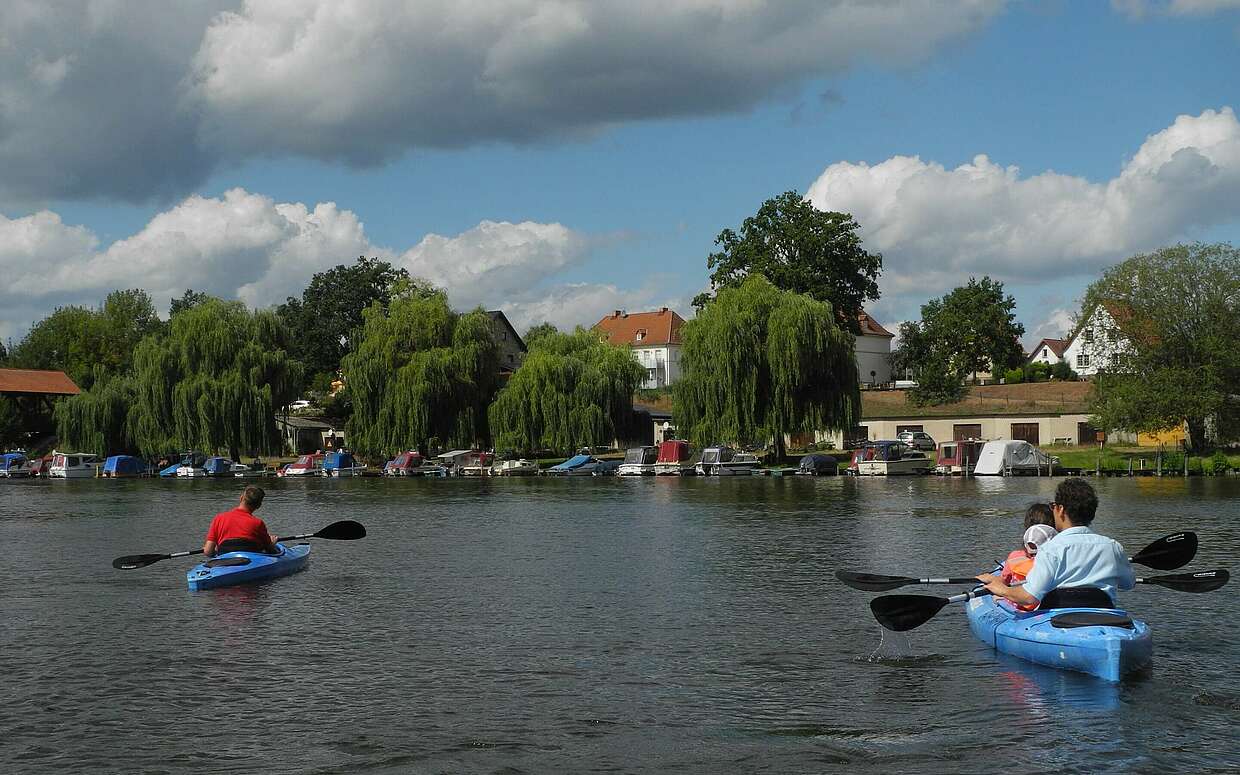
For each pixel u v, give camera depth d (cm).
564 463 7838
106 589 2123
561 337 9338
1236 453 7506
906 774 998
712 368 7338
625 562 2503
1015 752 1052
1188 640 1521
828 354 7150
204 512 4478
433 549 2814
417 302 8794
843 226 9388
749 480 6719
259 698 1276
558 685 1327
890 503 4428
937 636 1572
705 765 1031
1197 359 7031
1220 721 1137
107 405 9169
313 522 3812
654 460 7819
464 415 8444
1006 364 13262
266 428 8456
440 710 1220
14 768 1033
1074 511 1359
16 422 10319
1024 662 1395
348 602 1938
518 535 3203
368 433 8369
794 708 1214
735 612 1809
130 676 1387
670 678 1355
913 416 9000
